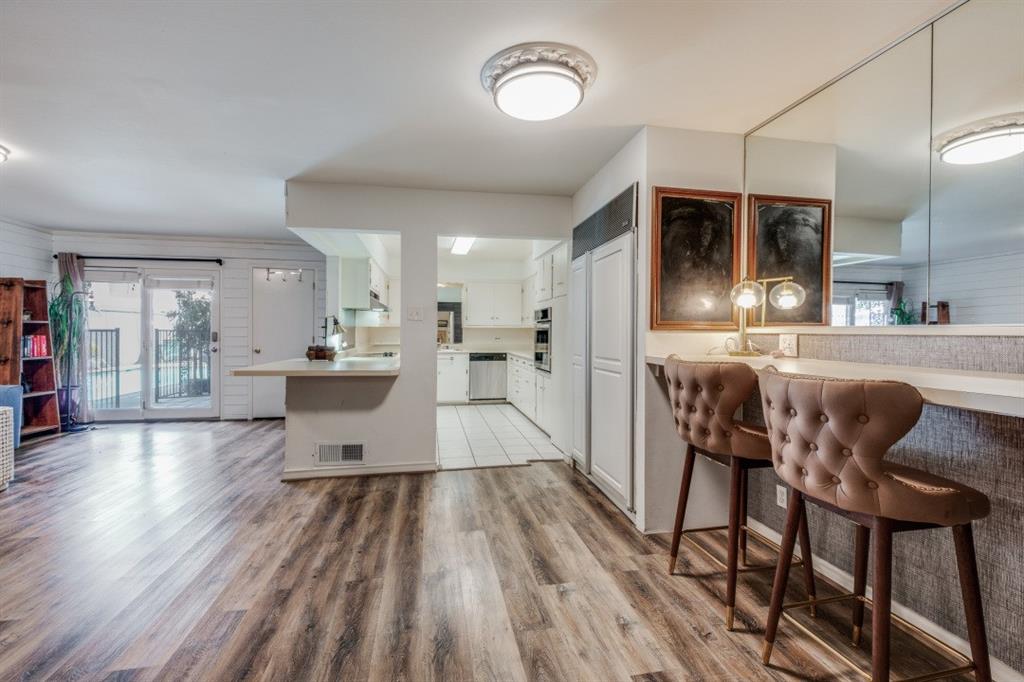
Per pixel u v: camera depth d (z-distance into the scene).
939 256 1.62
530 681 1.43
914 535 1.68
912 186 1.73
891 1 1.55
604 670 1.48
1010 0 1.43
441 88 2.12
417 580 2.02
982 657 1.24
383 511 2.81
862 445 1.15
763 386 1.46
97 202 4.08
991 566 1.44
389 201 3.54
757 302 2.33
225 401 5.79
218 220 4.78
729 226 2.57
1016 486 1.38
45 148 2.82
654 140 2.50
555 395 4.35
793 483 1.36
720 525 2.58
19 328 4.35
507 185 3.52
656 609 1.81
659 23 1.67
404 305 3.56
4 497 3.04
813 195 2.15
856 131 1.95
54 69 1.96
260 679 1.44
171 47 1.81
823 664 1.52
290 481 3.39
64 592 1.91
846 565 1.96
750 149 2.55
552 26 1.68
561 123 2.47
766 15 1.62
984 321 1.47
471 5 1.57
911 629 1.55
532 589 1.95
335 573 2.07
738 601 1.88
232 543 2.37
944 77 1.61
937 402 1.15
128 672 1.46
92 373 5.52
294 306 5.95
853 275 1.97
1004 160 1.44
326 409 3.48
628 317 2.65
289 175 3.30
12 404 4.00
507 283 7.25
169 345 5.70
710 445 1.80
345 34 1.73
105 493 3.11
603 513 2.79
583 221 3.48
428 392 3.60
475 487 3.26
